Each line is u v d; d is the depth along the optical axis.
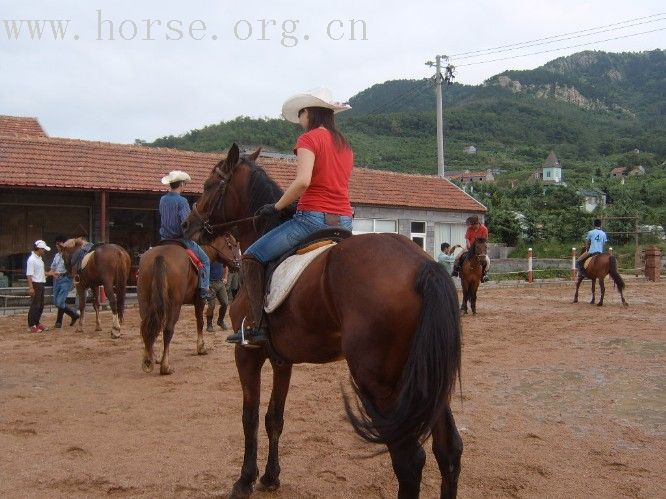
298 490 4.38
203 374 8.41
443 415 3.15
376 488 4.39
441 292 2.89
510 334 11.73
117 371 8.63
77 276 12.66
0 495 4.24
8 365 9.08
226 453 5.16
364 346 3.05
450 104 173.25
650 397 6.86
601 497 4.18
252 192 4.70
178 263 8.38
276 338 3.87
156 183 18.33
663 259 34.72
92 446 5.32
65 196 17.94
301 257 3.71
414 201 23.98
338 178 3.95
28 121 23.88
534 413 6.30
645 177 72.06
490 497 4.20
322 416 6.27
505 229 36.50
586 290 22.86
